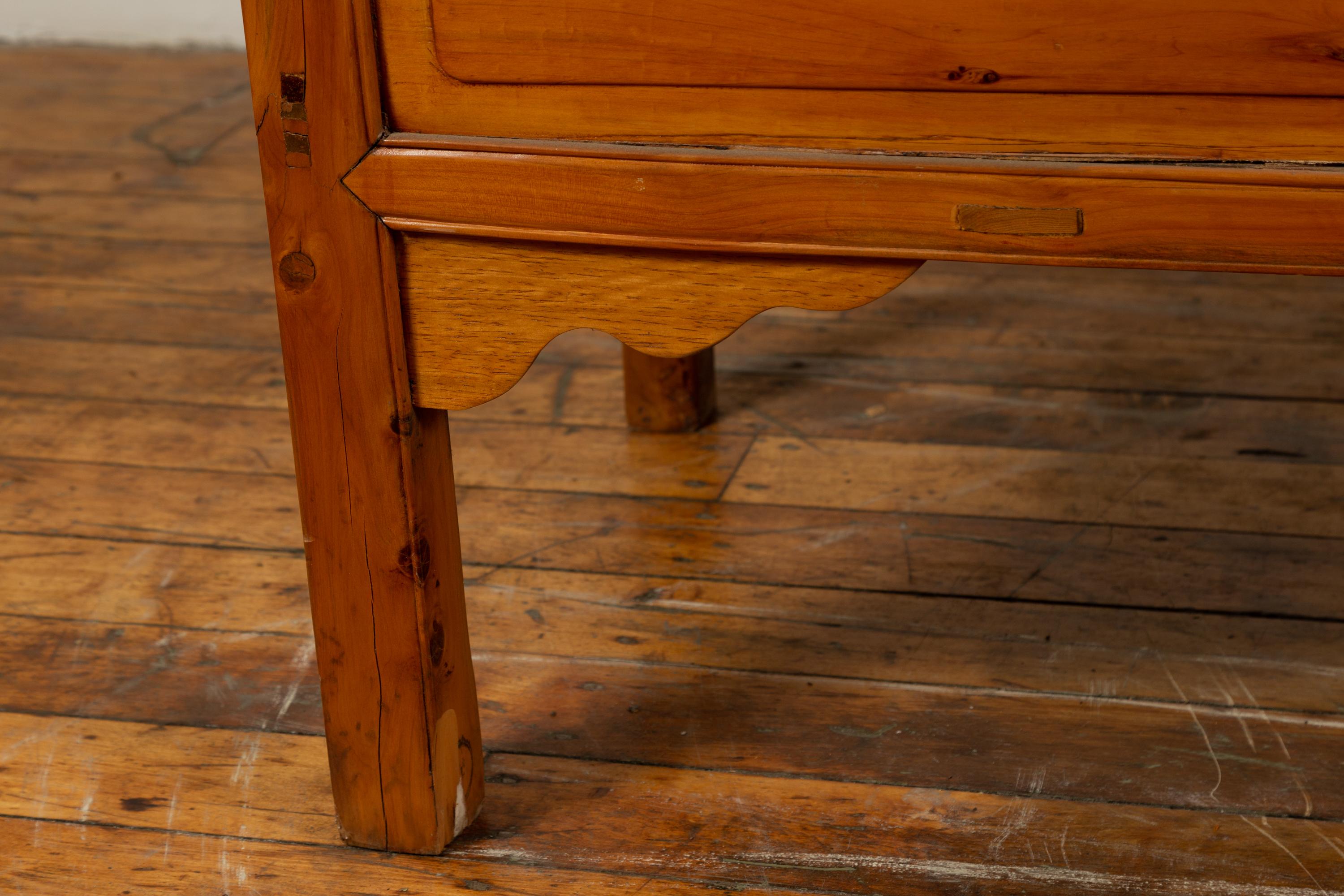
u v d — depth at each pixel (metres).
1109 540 1.56
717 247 0.90
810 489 1.69
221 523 1.64
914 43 0.83
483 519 1.64
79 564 1.56
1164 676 1.33
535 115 0.90
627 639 1.41
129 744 1.26
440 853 1.12
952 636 1.40
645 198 0.89
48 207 2.72
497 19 0.88
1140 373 1.98
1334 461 1.72
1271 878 1.07
